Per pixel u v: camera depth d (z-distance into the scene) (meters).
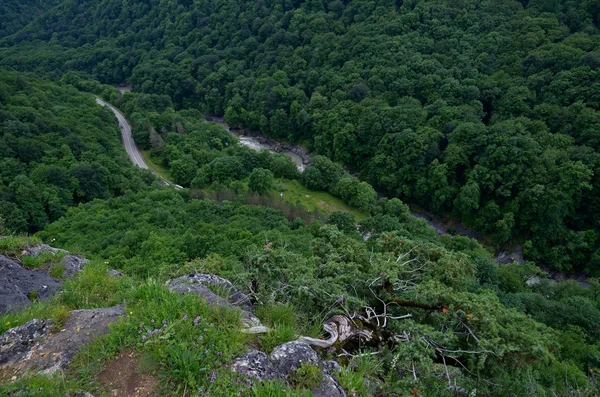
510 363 6.28
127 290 5.82
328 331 5.69
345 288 7.00
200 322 4.35
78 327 4.52
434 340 6.10
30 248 7.52
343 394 4.13
